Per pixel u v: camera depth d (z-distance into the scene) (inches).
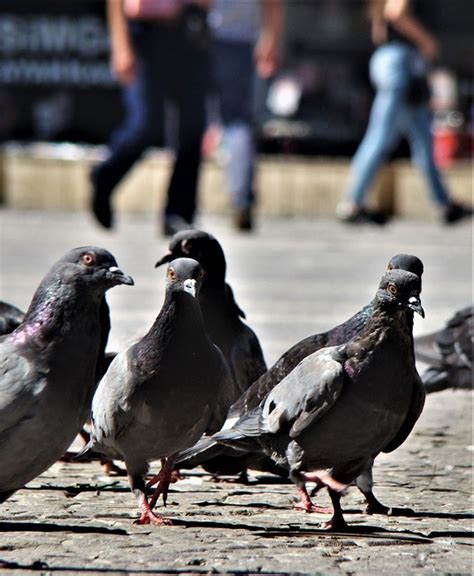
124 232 897.5
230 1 843.4
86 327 249.6
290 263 750.5
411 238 905.5
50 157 1087.0
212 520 275.6
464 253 820.6
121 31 794.8
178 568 231.6
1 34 1164.5
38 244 807.7
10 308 332.5
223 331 327.0
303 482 267.9
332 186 1064.8
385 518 283.3
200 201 1061.1
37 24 1160.8
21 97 1171.3
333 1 1286.9
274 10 853.8
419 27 892.0
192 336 260.8
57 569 228.5
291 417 260.2
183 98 801.6
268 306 587.5
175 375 259.8
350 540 259.1
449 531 270.5
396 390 257.0
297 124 1230.3
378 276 707.4
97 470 328.8
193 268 261.3
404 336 257.0
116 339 330.6
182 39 792.3
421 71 906.1
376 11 892.0
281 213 1068.5
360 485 286.5
